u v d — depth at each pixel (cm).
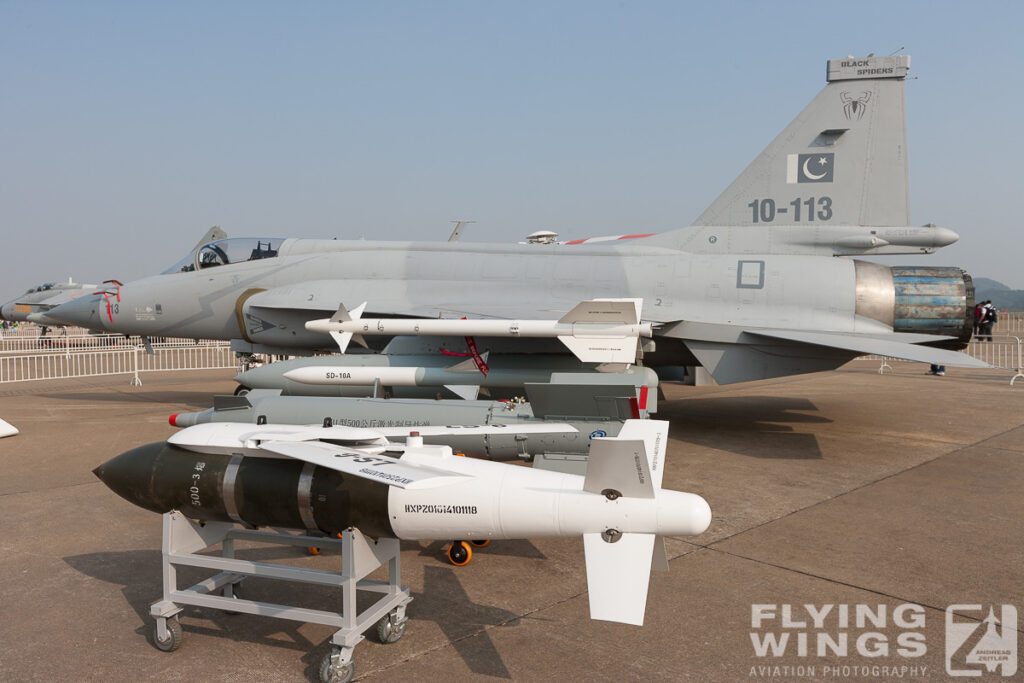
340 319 1038
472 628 435
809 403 1480
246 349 1360
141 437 1079
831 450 980
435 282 1212
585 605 471
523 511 384
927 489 764
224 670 384
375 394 1030
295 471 414
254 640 422
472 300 1168
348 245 1332
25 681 369
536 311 1098
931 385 1820
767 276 1099
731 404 1472
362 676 374
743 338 1052
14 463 900
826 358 1052
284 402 816
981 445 1011
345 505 399
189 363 2739
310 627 441
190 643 417
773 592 487
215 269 1341
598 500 376
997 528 629
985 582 504
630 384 661
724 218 1162
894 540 596
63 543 594
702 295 1114
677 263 1141
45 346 3491
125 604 473
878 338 1053
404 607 424
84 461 912
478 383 1026
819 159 1128
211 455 438
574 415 693
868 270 1095
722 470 856
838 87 1120
